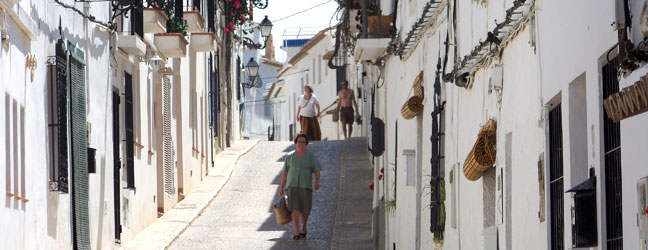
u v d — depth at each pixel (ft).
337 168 140.05
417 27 66.74
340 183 124.77
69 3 64.90
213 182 131.13
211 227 101.76
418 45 69.62
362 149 151.23
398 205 78.59
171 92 111.65
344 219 104.32
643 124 25.20
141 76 93.76
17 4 49.42
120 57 83.56
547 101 35.40
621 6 26.73
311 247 91.71
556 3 34.01
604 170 29.76
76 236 65.92
